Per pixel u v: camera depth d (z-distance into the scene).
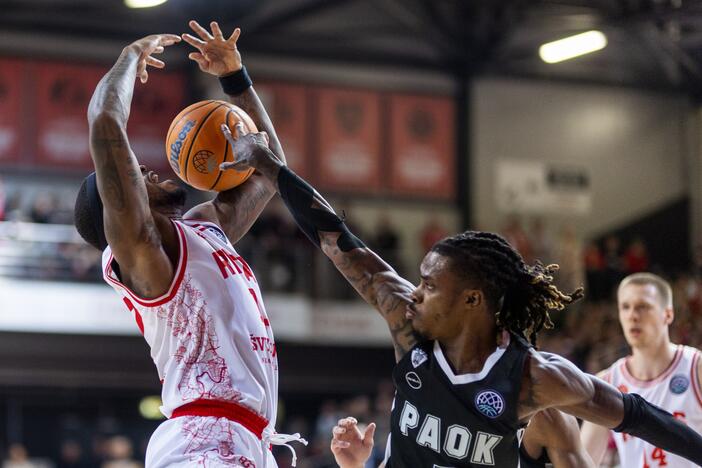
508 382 3.61
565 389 3.59
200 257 4.07
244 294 4.14
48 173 21.69
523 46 24.42
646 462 6.27
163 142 22.00
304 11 22.58
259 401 4.01
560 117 25.06
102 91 3.97
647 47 24.89
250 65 23.16
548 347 17.45
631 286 6.54
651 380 6.50
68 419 19.41
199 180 4.44
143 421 19.88
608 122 25.28
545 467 4.12
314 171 23.36
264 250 18.33
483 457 3.66
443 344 3.75
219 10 22.69
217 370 3.97
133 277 3.97
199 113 4.42
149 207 4.06
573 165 24.95
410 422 3.76
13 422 19.03
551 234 24.55
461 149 24.34
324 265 18.88
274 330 18.22
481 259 3.66
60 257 18.16
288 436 4.11
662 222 25.28
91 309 18.16
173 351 4.02
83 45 22.16
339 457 4.18
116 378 18.47
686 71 25.47
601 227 24.89
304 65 23.52
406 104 24.12
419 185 24.00
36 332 17.81
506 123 24.72
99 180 3.86
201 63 4.88
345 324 18.88
